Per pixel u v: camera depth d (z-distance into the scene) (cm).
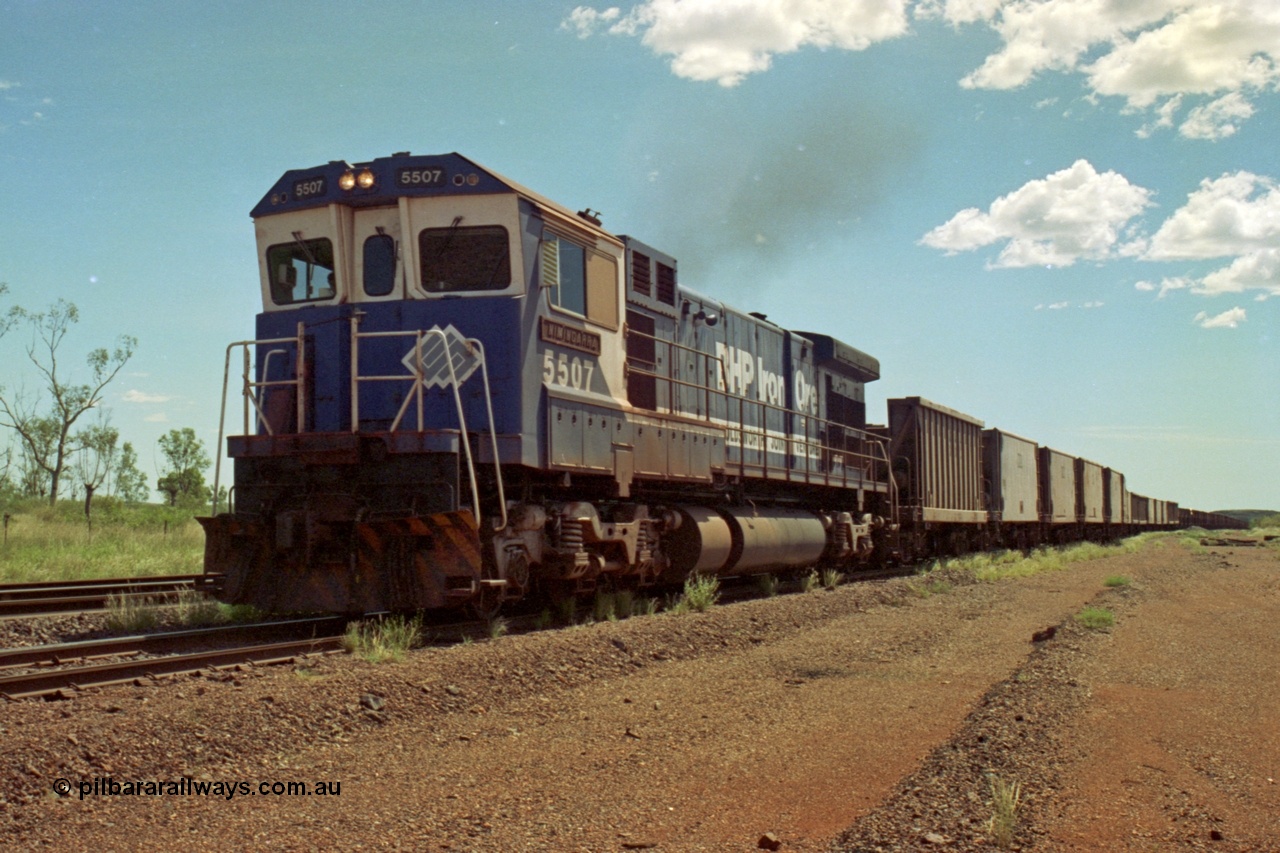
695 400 1585
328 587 1083
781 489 1947
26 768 552
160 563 2066
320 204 1123
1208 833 505
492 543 1085
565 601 1251
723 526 1573
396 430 1042
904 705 827
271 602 1103
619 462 1277
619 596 1330
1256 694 873
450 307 1097
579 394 1201
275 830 511
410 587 1054
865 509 2375
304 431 1117
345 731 695
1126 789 577
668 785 600
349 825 520
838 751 681
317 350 1127
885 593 1627
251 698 697
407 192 1098
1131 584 1928
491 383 1085
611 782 604
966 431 2933
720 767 640
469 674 832
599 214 1315
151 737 615
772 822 535
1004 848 478
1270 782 604
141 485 4978
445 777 610
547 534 1195
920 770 616
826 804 567
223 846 487
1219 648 1150
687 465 1467
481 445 1071
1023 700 800
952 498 2758
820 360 2198
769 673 965
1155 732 718
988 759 626
